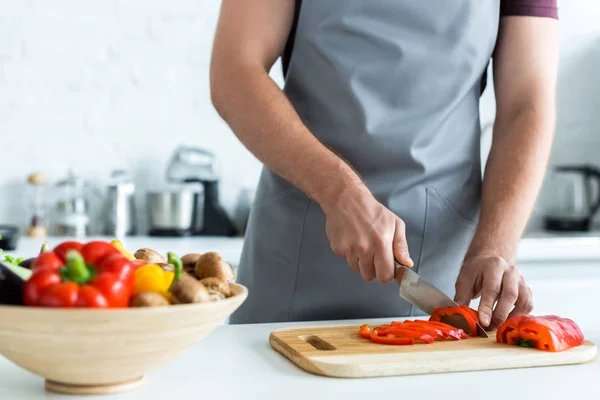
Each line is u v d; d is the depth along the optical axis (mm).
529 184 1229
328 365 842
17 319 650
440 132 1307
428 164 1299
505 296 1086
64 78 2578
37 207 2566
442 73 1276
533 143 1256
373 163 1288
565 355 920
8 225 2504
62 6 2561
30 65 2551
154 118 2658
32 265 751
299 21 1289
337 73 1274
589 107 3020
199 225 2584
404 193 1301
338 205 1047
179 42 2664
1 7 2516
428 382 833
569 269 2432
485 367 889
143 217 2666
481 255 1155
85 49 2590
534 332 941
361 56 1271
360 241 1028
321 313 1336
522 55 1314
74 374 707
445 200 1326
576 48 2996
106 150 2625
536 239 2445
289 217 1322
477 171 1378
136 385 775
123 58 2621
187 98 2684
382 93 1276
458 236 1354
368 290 1313
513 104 1318
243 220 2656
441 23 1268
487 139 2793
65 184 2500
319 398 762
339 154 1291
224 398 752
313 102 1302
